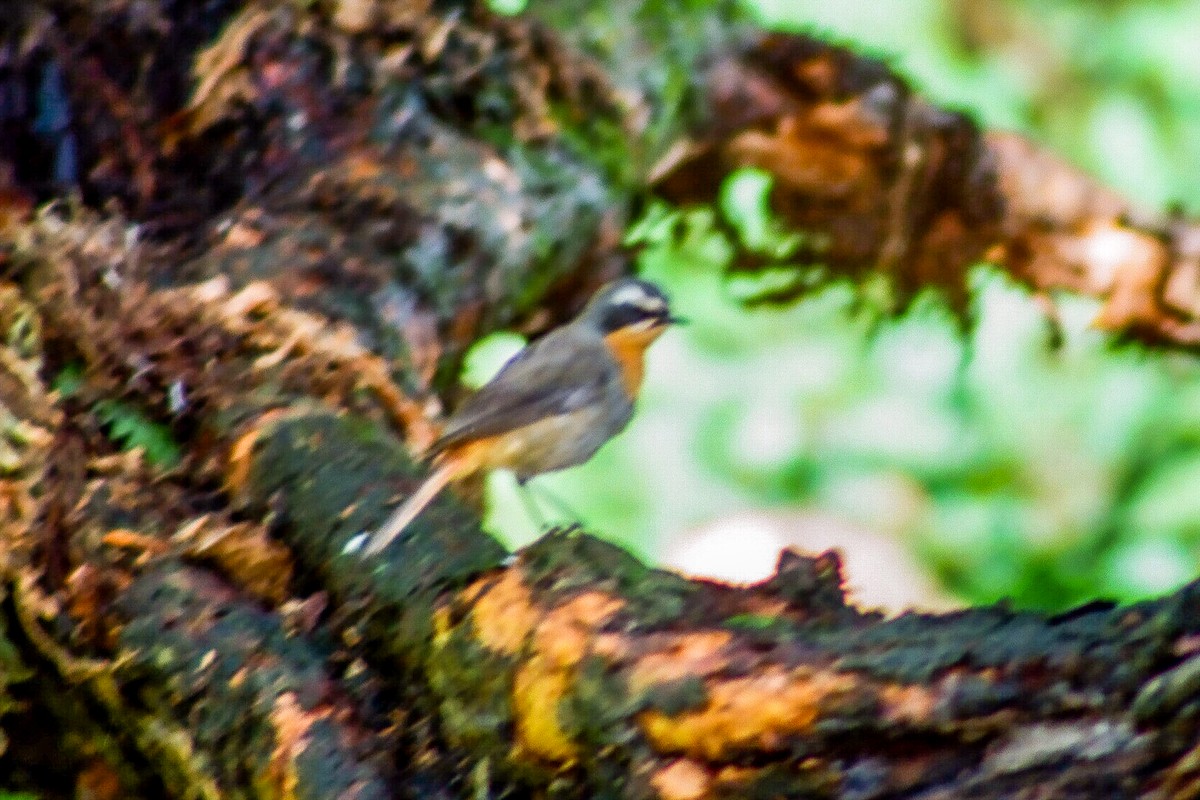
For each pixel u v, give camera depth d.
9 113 10.23
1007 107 16.28
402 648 7.24
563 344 9.31
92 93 10.38
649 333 9.48
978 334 15.66
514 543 15.52
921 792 5.71
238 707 7.23
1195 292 12.10
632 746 6.14
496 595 6.95
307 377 8.87
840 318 15.60
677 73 11.65
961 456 15.88
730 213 12.55
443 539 7.52
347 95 10.70
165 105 10.55
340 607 7.57
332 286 9.66
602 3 11.66
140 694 7.55
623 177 11.41
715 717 5.97
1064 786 5.51
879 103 11.96
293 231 9.95
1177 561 14.84
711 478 15.89
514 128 11.01
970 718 5.66
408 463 8.32
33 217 9.71
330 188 10.26
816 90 11.94
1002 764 5.61
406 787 6.96
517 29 11.17
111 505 8.10
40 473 8.23
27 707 8.20
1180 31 16.52
